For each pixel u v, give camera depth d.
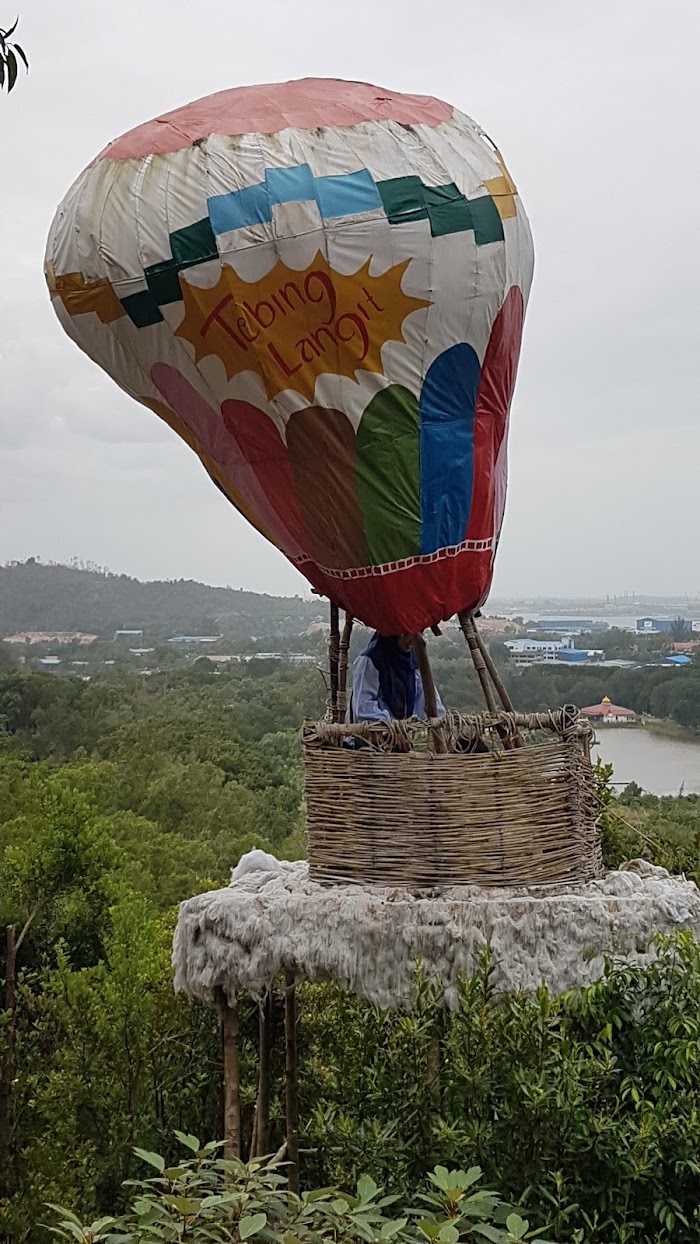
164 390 3.48
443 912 3.17
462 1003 3.01
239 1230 2.18
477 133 3.51
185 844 20.89
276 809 28.47
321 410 3.24
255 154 3.17
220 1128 4.64
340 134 3.22
